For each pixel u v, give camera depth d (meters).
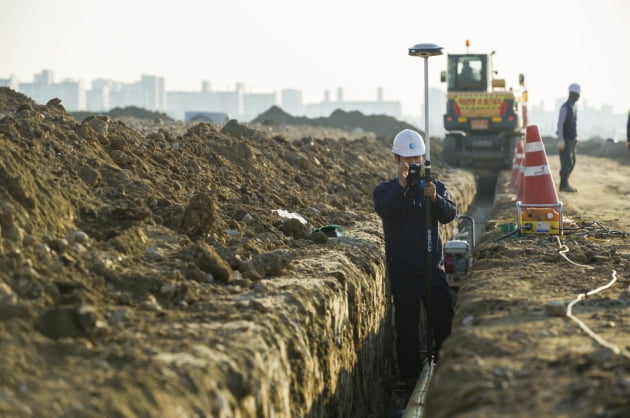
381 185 9.37
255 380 5.10
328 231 10.02
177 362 4.80
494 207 16.34
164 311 5.86
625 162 40.88
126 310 5.63
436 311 9.34
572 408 4.36
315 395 6.43
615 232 10.73
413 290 9.24
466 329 5.96
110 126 10.13
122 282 6.13
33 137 7.94
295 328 6.17
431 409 4.83
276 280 7.21
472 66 29.41
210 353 5.06
